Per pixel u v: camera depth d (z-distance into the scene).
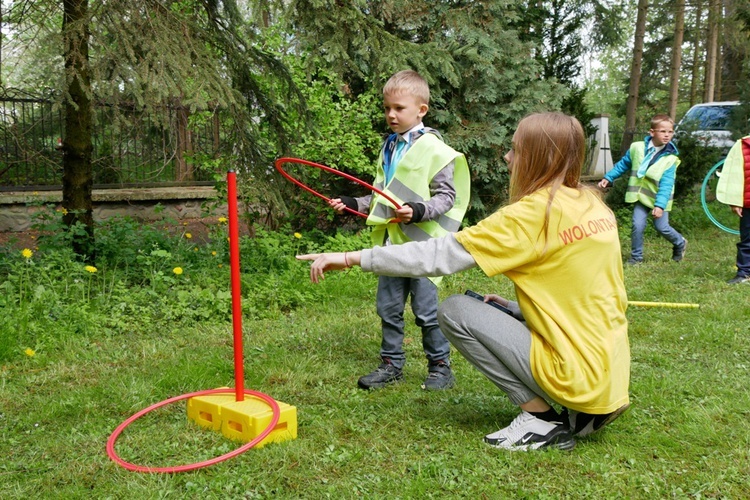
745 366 3.84
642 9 15.60
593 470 2.54
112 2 4.67
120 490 2.38
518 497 2.36
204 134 9.17
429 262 2.57
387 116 3.49
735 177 6.20
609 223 2.59
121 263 6.05
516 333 2.63
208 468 2.54
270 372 3.69
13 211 8.77
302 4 5.23
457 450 2.69
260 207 7.47
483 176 8.14
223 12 6.06
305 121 6.50
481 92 7.83
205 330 4.70
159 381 3.50
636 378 3.60
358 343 4.35
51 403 3.20
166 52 4.73
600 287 2.53
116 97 4.73
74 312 4.61
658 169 7.27
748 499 2.35
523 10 10.07
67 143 6.13
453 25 7.67
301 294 5.55
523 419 2.74
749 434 2.86
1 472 2.53
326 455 2.66
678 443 2.79
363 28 5.48
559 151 2.56
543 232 2.49
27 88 8.69
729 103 13.89
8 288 4.80
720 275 6.67
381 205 3.47
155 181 10.26
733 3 16.64
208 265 6.11
